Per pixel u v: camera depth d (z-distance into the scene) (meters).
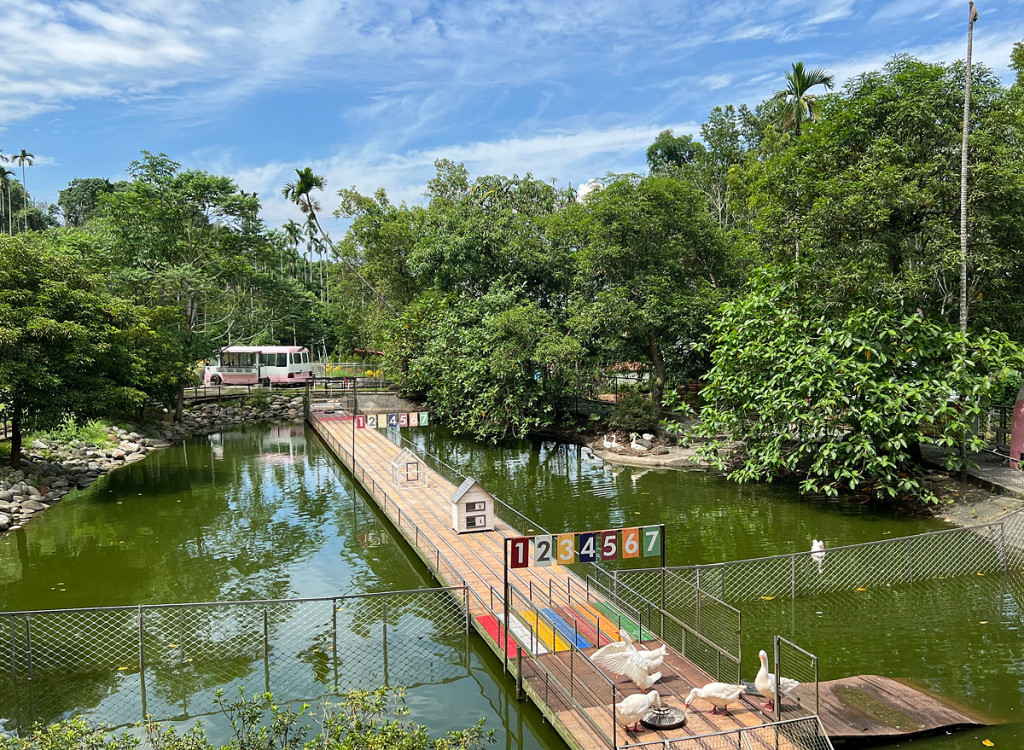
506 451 34.31
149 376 36.06
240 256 44.91
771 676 9.89
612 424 32.97
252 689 12.30
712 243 34.00
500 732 10.91
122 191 42.16
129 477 29.98
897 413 19.34
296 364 53.81
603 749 8.98
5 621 15.33
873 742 9.58
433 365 39.69
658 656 10.19
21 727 11.16
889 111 22.22
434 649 13.84
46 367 23.86
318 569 18.72
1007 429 25.20
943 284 22.91
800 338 21.52
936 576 16.28
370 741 8.41
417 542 18.34
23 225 90.25
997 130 21.72
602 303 32.72
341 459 31.88
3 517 22.50
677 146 67.62
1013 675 11.70
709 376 24.31
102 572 18.66
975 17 20.12
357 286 61.28
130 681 12.64
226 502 25.77
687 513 22.16
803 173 24.62
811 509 21.97
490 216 44.47
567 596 14.62
